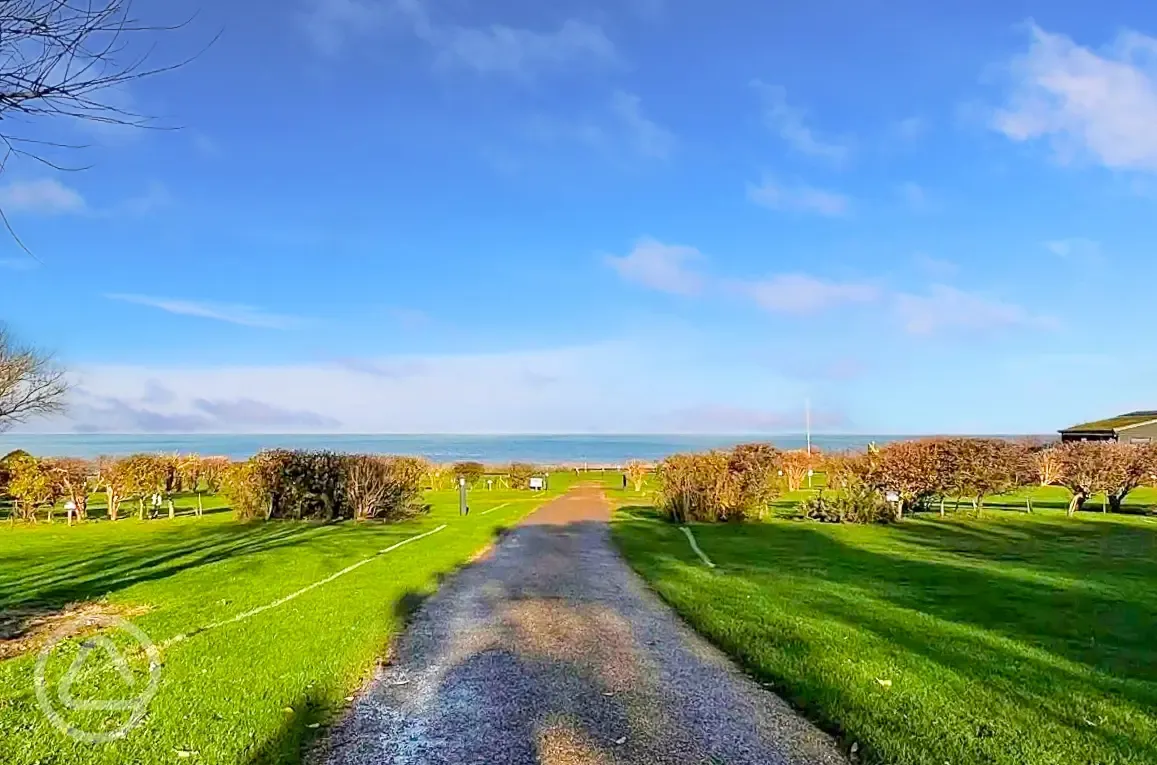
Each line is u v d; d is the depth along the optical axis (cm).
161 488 2623
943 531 1923
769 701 526
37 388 1474
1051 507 2762
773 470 2331
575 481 5319
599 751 436
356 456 2300
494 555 1381
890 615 823
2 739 436
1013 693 534
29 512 2292
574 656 652
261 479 2241
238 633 704
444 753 434
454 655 656
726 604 875
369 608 833
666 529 1956
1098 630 771
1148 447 2456
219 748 427
